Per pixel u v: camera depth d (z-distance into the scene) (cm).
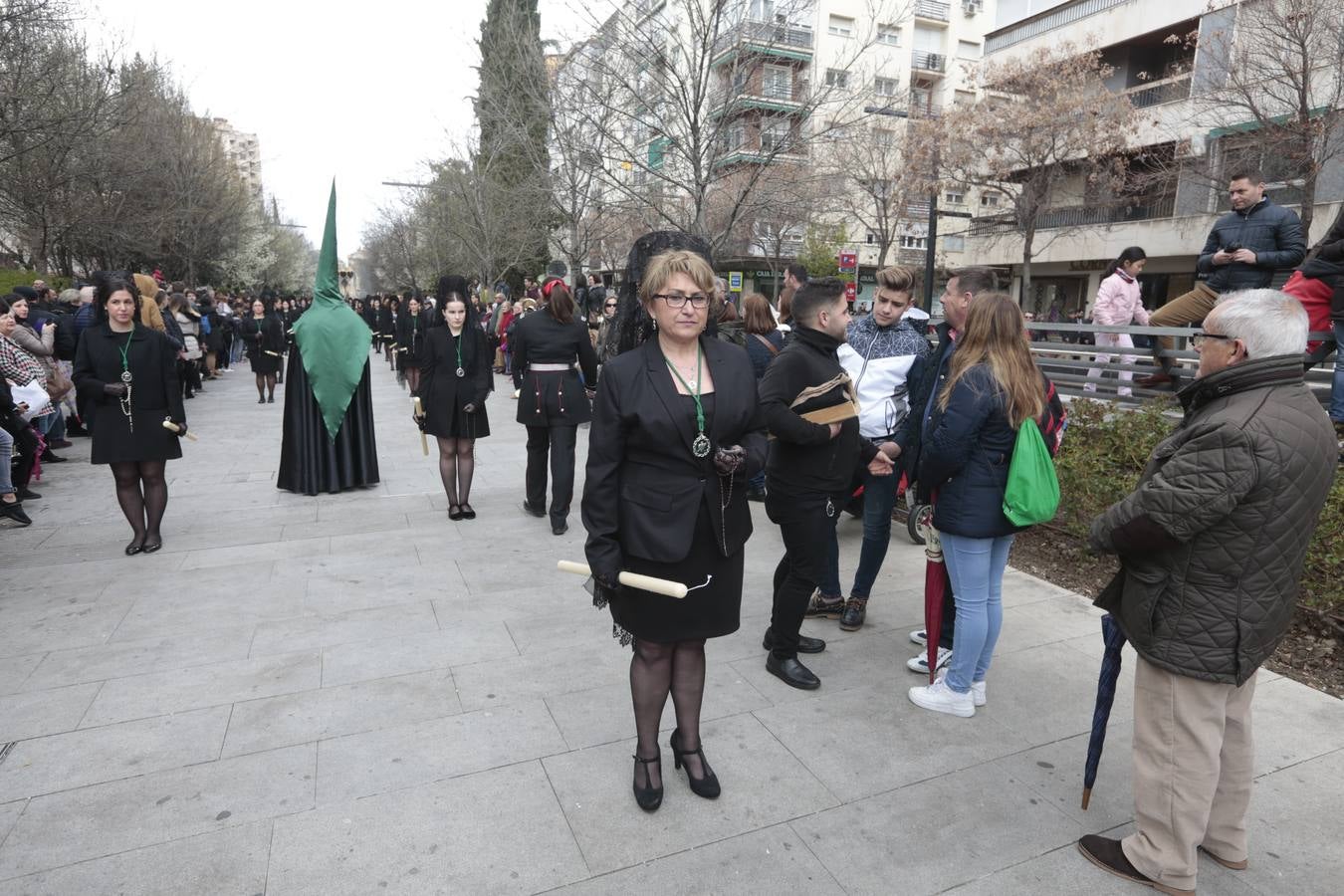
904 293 412
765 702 341
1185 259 2450
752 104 921
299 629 410
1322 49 1324
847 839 255
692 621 258
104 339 497
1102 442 511
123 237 2034
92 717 322
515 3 1169
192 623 416
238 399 1473
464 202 2303
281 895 229
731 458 246
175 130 2503
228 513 638
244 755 297
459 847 249
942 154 2192
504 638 401
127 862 241
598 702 338
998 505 304
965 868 243
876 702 342
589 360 591
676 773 290
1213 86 1555
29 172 1741
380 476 779
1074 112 2056
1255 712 330
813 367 335
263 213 4472
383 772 287
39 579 480
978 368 296
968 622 319
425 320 1418
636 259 272
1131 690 354
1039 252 2530
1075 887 235
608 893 231
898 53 2042
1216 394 217
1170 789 228
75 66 1706
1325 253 486
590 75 999
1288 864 245
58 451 917
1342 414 477
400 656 380
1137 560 229
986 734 317
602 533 248
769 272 3123
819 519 339
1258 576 212
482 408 617
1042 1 2912
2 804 267
